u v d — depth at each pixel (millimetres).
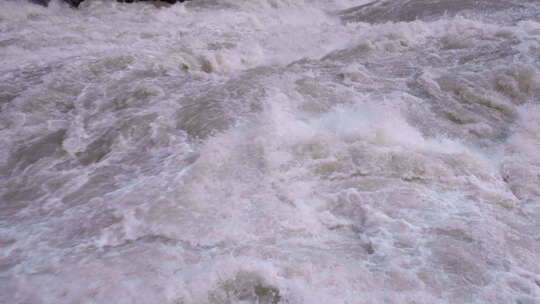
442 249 3252
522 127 4914
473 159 4332
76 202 4020
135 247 3361
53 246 3439
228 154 4453
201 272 3033
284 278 2969
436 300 2793
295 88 5992
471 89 5625
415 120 5133
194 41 8633
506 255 3195
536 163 4305
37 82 6566
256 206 3766
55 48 8398
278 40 8891
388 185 4000
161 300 2820
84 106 5895
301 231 3475
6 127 5391
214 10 13391
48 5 12867
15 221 3789
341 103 5516
